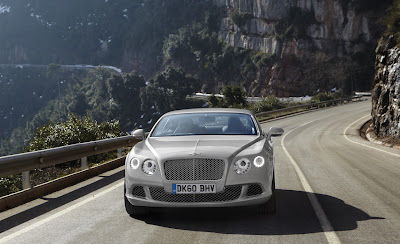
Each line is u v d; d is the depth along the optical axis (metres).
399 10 22.73
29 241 4.42
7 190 9.40
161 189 4.90
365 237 4.32
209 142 5.26
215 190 4.78
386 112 21.52
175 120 6.30
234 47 151.88
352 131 25.12
